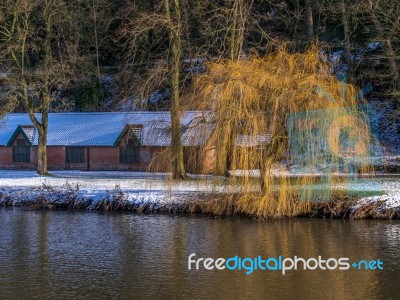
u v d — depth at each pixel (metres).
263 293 18.84
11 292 19.02
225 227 27.12
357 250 23.22
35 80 48.44
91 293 18.89
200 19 42.06
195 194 30.67
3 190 34.72
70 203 32.41
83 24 58.12
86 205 32.12
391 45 43.22
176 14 39.69
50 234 26.50
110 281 20.02
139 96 44.72
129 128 47.59
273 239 25.03
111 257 22.78
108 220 29.28
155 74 39.31
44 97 45.94
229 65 28.33
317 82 26.92
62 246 24.42
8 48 44.22
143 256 22.88
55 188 34.62
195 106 28.12
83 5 61.59
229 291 18.95
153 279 20.19
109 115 53.78
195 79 28.44
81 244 24.72
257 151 27.42
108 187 34.91
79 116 54.44
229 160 27.73
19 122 54.50
